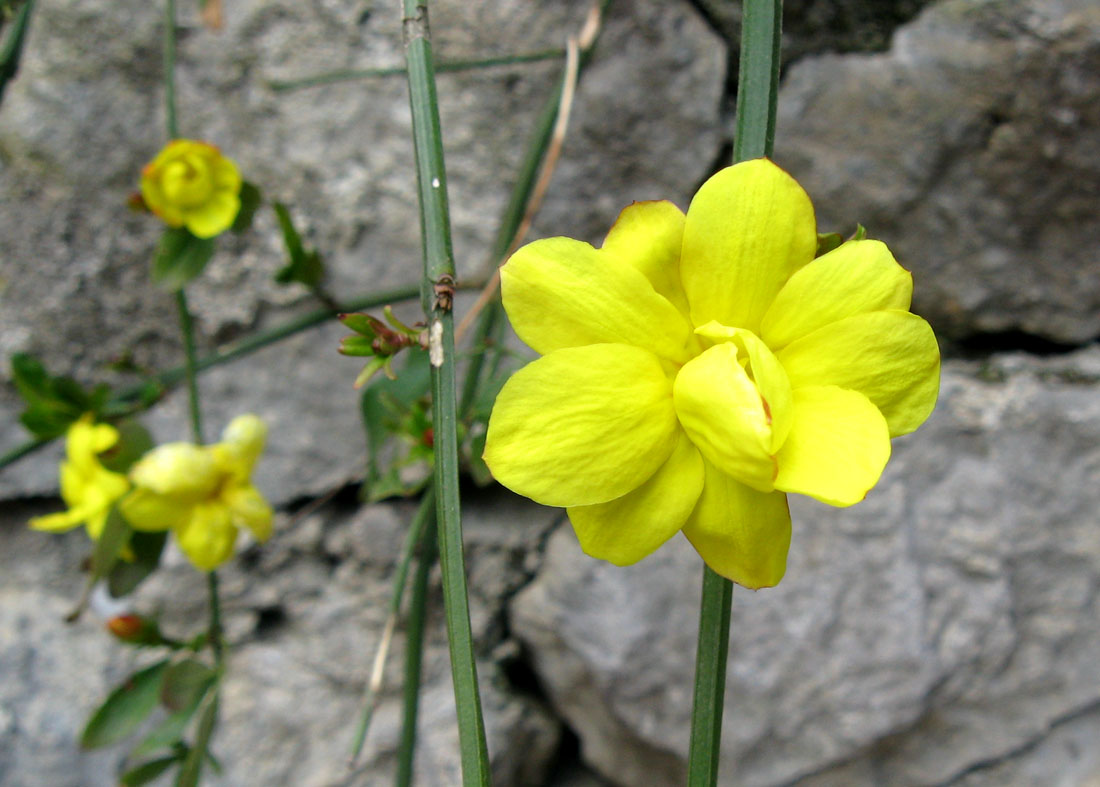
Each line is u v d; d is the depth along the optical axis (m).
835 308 0.11
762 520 0.11
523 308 0.11
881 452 0.10
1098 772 0.23
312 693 0.24
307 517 0.24
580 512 0.11
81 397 0.19
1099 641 0.23
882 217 0.22
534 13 0.21
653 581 0.23
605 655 0.23
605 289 0.11
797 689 0.22
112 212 0.22
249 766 0.23
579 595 0.23
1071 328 0.22
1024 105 0.21
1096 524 0.22
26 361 0.18
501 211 0.22
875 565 0.22
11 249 0.22
